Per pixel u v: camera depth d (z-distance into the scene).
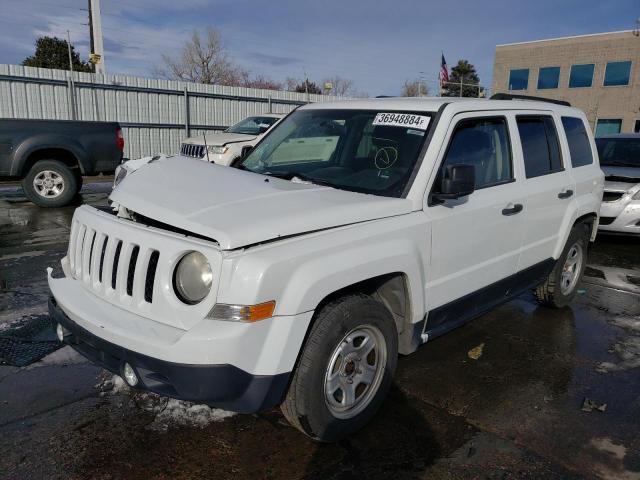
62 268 3.34
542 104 4.76
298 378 2.71
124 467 2.79
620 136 9.61
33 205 10.27
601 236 9.16
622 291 6.09
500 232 3.92
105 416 3.23
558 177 4.69
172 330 2.52
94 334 2.67
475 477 2.80
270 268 2.46
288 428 3.18
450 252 3.47
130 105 18.52
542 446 3.08
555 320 5.11
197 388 2.43
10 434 3.02
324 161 3.87
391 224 3.05
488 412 3.43
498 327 4.89
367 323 2.95
